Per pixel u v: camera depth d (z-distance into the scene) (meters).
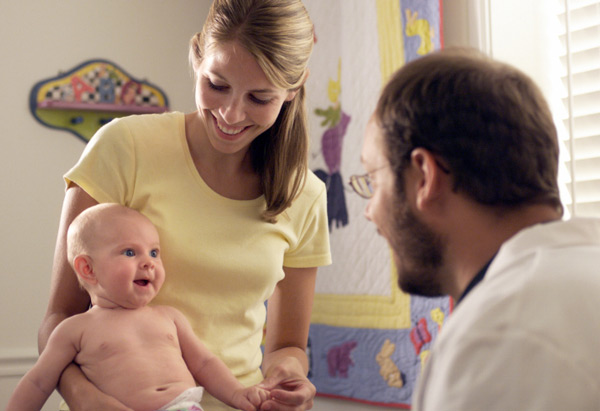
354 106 2.37
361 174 2.34
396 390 2.22
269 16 1.27
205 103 1.31
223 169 1.43
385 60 2.26
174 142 1.41
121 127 1.38
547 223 0.73
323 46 2.47
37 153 2.69
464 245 0.78
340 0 2.41
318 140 2.49
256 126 1.35
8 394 2.59
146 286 1.35
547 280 0.63
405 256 0.82
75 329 1.33
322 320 2.46
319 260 1.59
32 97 2.68
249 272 1.42
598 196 1.87
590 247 0.69
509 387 0.57
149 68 2.89
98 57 2.80
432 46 2.11
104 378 1.30
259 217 1.46
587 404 0.55
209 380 1.36
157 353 1.33
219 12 1.30
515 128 0.75
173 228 1.38
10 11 2.66
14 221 2.64
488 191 0.75
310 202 1.55
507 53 2.06
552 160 0.77
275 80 1.28
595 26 1.88
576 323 0.59
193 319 1.41
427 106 0.78
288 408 1.36
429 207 0.78
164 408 1.26
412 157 0.78
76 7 2.76
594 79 1.88
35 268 2.67
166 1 2.93
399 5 2.21
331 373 2.42
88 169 1.37
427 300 2.15
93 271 1.35
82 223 1.36
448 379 0.62
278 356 1.58
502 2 2.07
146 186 1.37
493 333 0.61
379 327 2.28
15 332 2.62
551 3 1.99
